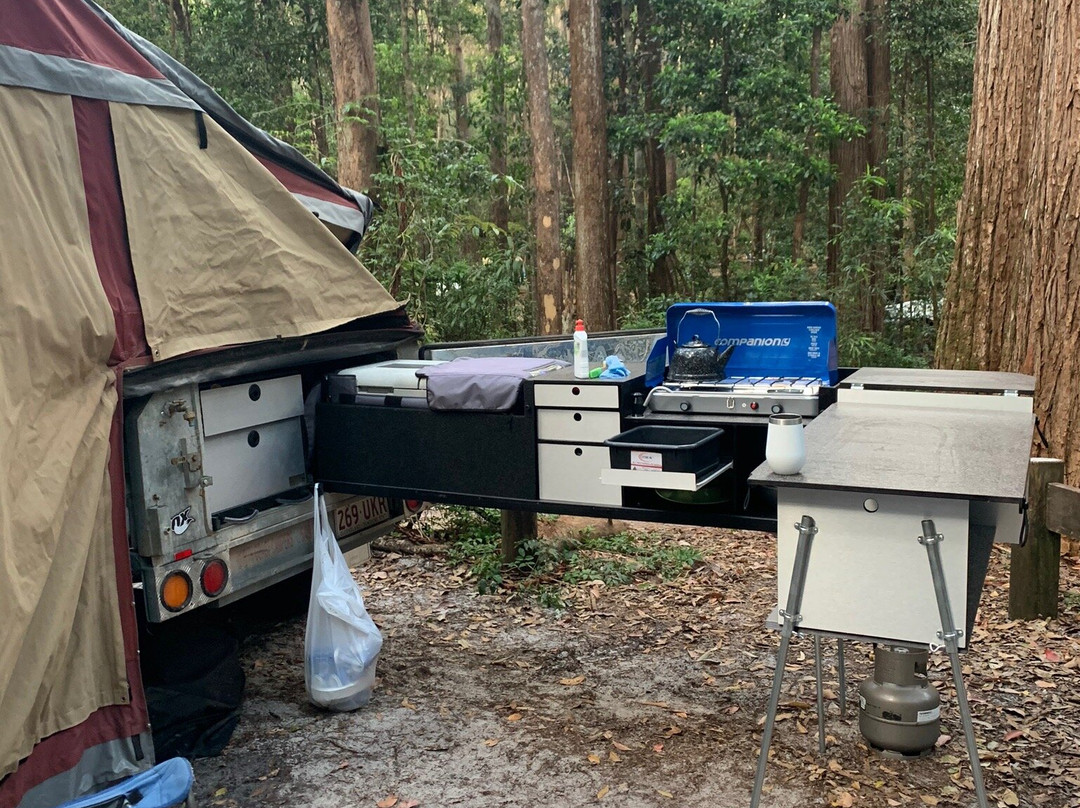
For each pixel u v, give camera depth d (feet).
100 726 10.02
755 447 11.87
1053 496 15.12
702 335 13.67
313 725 12.46
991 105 21.66
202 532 11.48
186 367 11.31
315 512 12.83
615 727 12.23
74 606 9.45
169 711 11.25
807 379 13.14
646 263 50.16
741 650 14.85
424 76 67.77
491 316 36.35
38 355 9.32
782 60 46.01
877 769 10.87
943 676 13.47
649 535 22.21
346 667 12.73
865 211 44.11
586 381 12.04
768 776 10.81
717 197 54.49
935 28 49.83
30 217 9.48
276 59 50.83
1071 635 14.90
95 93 10.51
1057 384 19.22
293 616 16.20
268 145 14.38
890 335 45.47
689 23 46.09
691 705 12.85
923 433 10.24
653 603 17.28
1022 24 20.98
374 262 30.81
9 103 9.55
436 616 16.74
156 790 9.25
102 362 10.12
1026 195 21.16
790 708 12.60
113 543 10.06
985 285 21.97
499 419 12.61
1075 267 18.80
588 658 14.73
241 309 12.41
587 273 41.37
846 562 8.81
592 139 40.81
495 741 11.89
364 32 31.30
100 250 10.53
